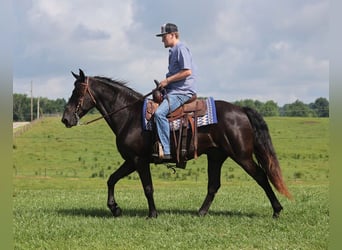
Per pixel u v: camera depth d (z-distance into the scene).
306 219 8.81
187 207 11.02
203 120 8.96
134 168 9.63
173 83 9.17
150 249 7.11
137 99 9.46
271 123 71.25
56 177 36.22
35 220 9.16
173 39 9.22
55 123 71.12
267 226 8.36
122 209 10.74
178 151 8.98
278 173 8.87
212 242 7.43
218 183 9.65
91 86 9.56
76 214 9.98
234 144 8.90
